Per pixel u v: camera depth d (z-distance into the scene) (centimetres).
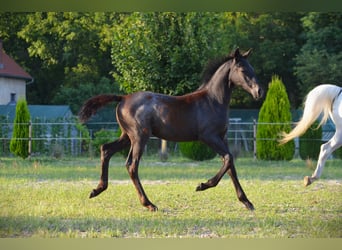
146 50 1770
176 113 855
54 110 2589
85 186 1112
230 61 862
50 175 1302
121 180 1219
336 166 1551
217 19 1845
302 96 2784
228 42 2830
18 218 800
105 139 1917
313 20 2842
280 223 782
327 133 2198
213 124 855
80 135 2019
